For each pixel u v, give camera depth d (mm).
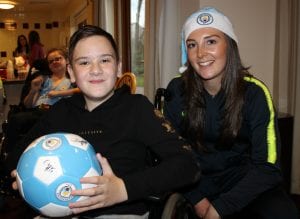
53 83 3098
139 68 3902
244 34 2730
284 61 2604
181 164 943
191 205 1258
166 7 2721
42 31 7789
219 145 1401
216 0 2617
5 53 7637
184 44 1478
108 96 1101
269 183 1279
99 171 850
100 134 1067
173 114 1500
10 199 2484
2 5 5934
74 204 796
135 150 1068
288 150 2418
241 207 1270
